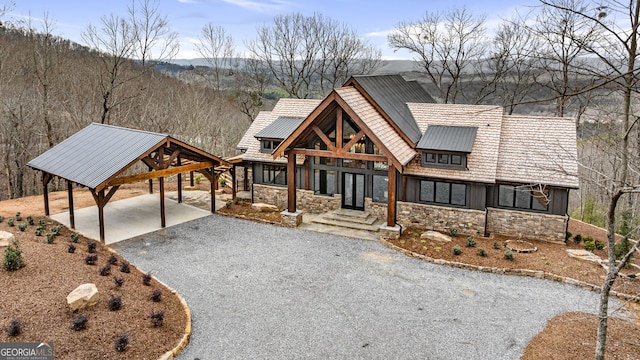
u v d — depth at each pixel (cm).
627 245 1673
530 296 1530
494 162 2016
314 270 1716
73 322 1111
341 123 2045
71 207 2081
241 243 1989
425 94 2898
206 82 5884
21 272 1317
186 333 1238
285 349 1204
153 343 1154
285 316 1374
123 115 4066
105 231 2088
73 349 1049
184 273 1667
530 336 1288
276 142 2453
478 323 1353
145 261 1764
